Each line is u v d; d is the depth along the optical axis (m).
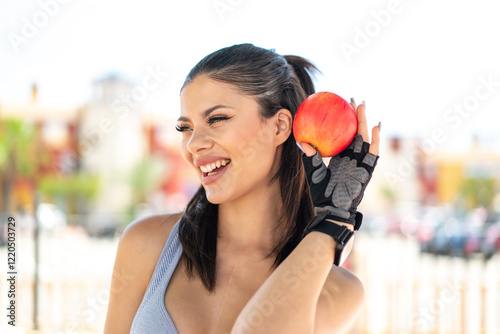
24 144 28.14
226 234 1.38
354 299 1.34
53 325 5.00
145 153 33.84
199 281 1.31
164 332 1.23
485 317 5.33
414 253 14.38
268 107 1.27
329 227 1.17
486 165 38.91
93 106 31.98
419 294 6.04
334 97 1.22
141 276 1.37
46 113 32.03
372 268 8.94
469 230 13.97
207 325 1.25
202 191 1.39
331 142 1.21
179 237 1.33
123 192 31.39
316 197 1.21
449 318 5.42
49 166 29.91
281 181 1.36
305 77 1.44
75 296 5.89
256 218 1.36
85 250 10.84
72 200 28.91
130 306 1.37
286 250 1.33
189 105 1.25
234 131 1.22
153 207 32.06
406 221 21.27
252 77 1.25
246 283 1.30
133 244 1.39
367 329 5.17
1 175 28.53
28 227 10.76
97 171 31.16
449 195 40.31
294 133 1.25
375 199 33.94
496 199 36.53
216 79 1.23
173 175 37.31
